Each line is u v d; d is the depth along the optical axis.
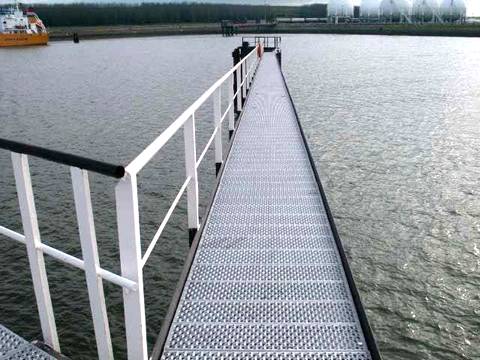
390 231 9.71
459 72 35.16
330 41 75.94
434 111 20.91
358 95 25.44
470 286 7.84
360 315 2.87
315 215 4.64
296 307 3.04
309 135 17.11
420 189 11.79
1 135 17.88
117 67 42.59
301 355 2.58
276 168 6.29
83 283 7.95
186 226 9.87
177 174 12.82
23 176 2.07
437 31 86.44
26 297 7.64
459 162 13.77
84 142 16.67
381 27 97.50
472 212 10.43
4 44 69.31
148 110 22.19
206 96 4.20
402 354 6.48
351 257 8.80
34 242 2.19
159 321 7.09
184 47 68.19
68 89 29.58
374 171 13.15
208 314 2.96
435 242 9.22
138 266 2.04
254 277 3.44
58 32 100.12
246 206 4.91
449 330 6.89
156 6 136.38
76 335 6.83
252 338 2.72
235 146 7.50
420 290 7.79
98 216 10.27
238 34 103.12
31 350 2.27
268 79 15.49
